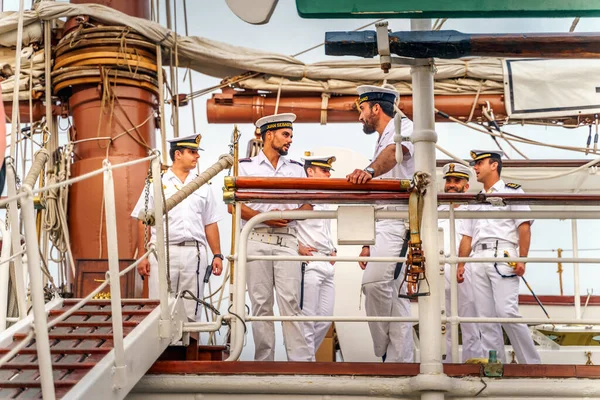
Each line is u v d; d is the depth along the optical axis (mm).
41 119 9578
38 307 3975
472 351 7992
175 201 6012
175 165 7840
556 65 9484
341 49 5582
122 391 4996
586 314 9945
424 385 5387
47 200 8578
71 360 5090
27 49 9406
